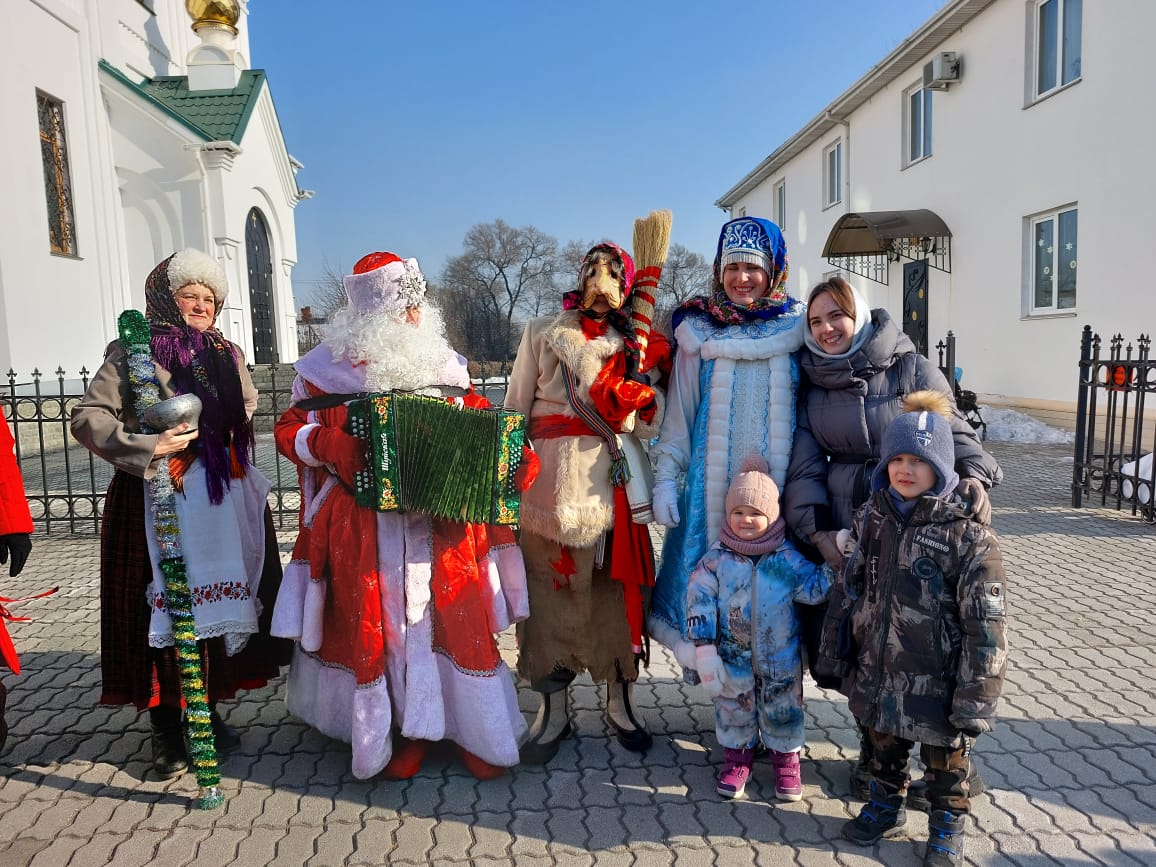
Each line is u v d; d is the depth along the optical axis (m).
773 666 2.69
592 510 2.83
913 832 2.56
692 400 3.03
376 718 2.71
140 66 16.56
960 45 13.42
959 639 2.31
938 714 2.29
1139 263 9.94
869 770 2.74
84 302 12.65
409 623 2.78
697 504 2.92
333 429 2.72
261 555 3.05
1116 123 10.21
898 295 15.83
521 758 3.02
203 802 2.71
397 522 2.79
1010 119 12.27
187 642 2.69
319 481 2.97
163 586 2.75
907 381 2.70
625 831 2.58
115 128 14.54
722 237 3.02
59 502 8.16
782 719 2.70
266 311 17.86
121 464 2.62
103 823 2.64
